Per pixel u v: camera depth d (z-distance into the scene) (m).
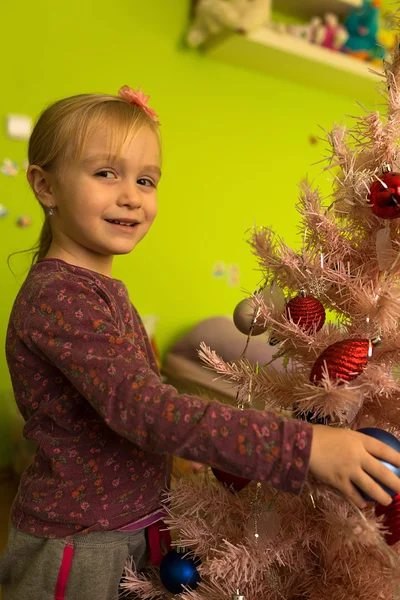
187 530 0.64
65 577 0.65
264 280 0.68
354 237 0.63
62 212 0.70
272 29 1.87
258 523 0.61
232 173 2.10
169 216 1.99
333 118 2.35
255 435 0.50
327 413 0.53
